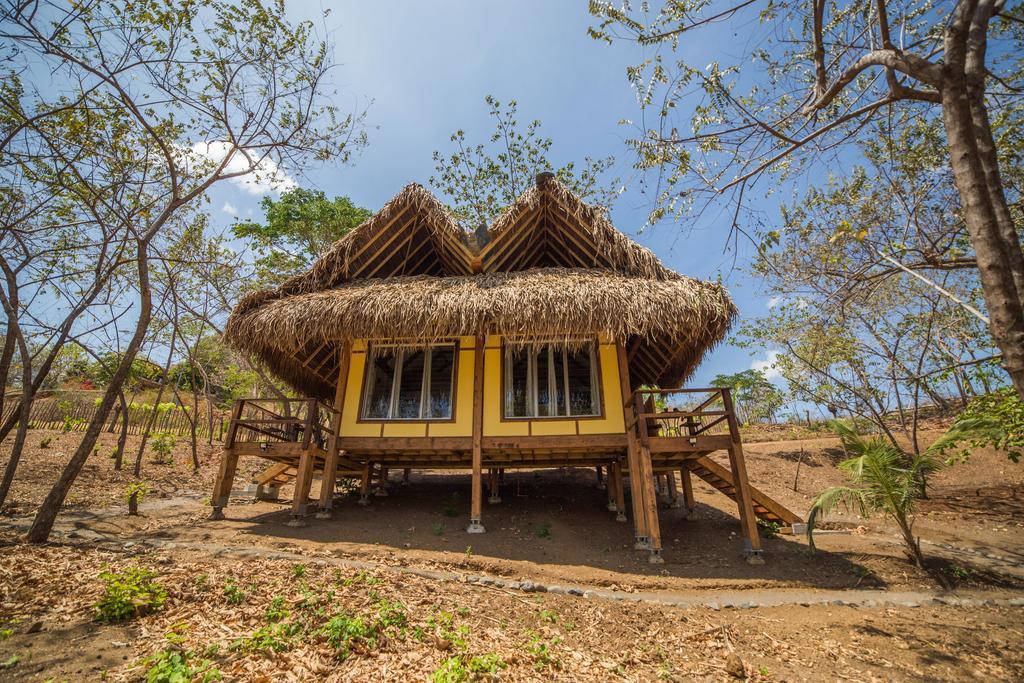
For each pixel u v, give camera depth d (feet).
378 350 40.32
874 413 54.39
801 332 50.65
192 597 18.81
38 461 45.62
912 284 44.55
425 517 36.29
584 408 36.65
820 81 17.52
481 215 75.10
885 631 22.12
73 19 26.00
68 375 80.18
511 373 38.24
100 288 30.89
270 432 40.09
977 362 24.12
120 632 15.94
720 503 45.06
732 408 32.22
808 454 64.95
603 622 21.59
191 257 48.96
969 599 26.17
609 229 38.91
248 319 35.60
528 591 24.77
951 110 11.38
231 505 38.55
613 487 40.52
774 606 24.67
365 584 21.67
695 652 19.43
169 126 32.48
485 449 35.35
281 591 19.97
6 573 20.15
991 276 10.27
